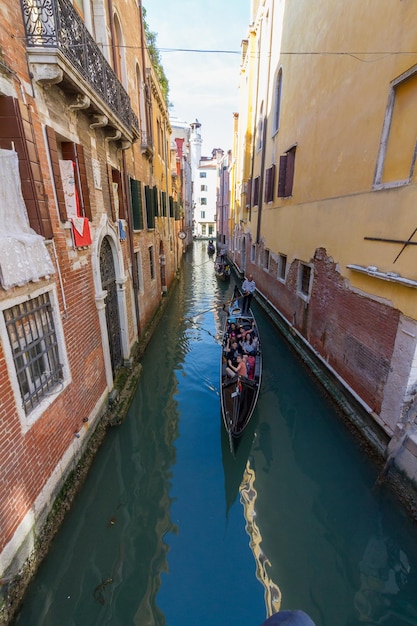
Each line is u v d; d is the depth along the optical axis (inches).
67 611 135.0
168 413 267.6
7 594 118.3
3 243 116.9
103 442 213.5
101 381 224.4
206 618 135.3
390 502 172.6
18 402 128.4
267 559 158.9
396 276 181.2
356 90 225.0
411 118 174.7
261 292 554.6
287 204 390.6
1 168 125.6
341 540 170.1
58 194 161.6
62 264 166.9
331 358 270.4
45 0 134.0
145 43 373.7
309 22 309.9
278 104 450.6
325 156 277.6
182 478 205.5
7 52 122.3
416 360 171.3
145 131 363.6
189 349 387.2
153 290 441.7
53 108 158.9
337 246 257.0
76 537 163.0
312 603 141.8
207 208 2004.2
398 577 150.9
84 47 169.8
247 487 201.2
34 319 142.5
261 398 285.1
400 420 178.9
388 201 190.5
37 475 140.3
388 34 188.1
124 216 284.4
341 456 217.8
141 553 159.6
